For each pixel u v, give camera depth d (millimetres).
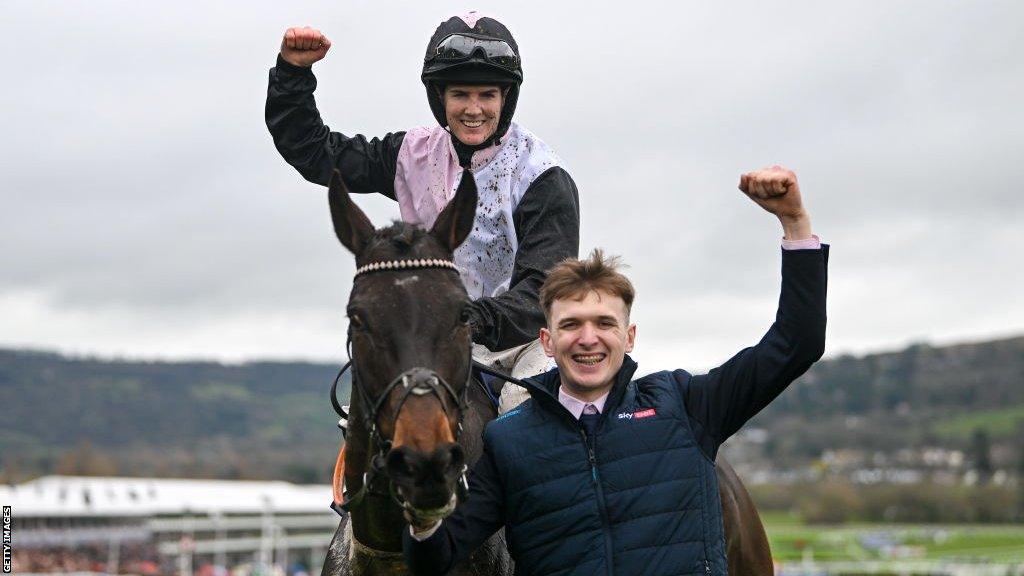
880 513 84562
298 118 4387
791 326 3195
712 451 3352
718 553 3240
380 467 3047
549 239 3984
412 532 3059
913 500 83562
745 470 106500
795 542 62031
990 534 71938
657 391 3395
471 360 3217
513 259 4141
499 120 4152
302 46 4262
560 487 3254
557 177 4086
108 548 19719
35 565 17578
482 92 4062
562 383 3436
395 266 3166
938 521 83000
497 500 3350
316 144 4434
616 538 3209
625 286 3354
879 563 47438
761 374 3268
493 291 4184
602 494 3236
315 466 62219
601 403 3371
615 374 3395
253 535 23938
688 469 3275
